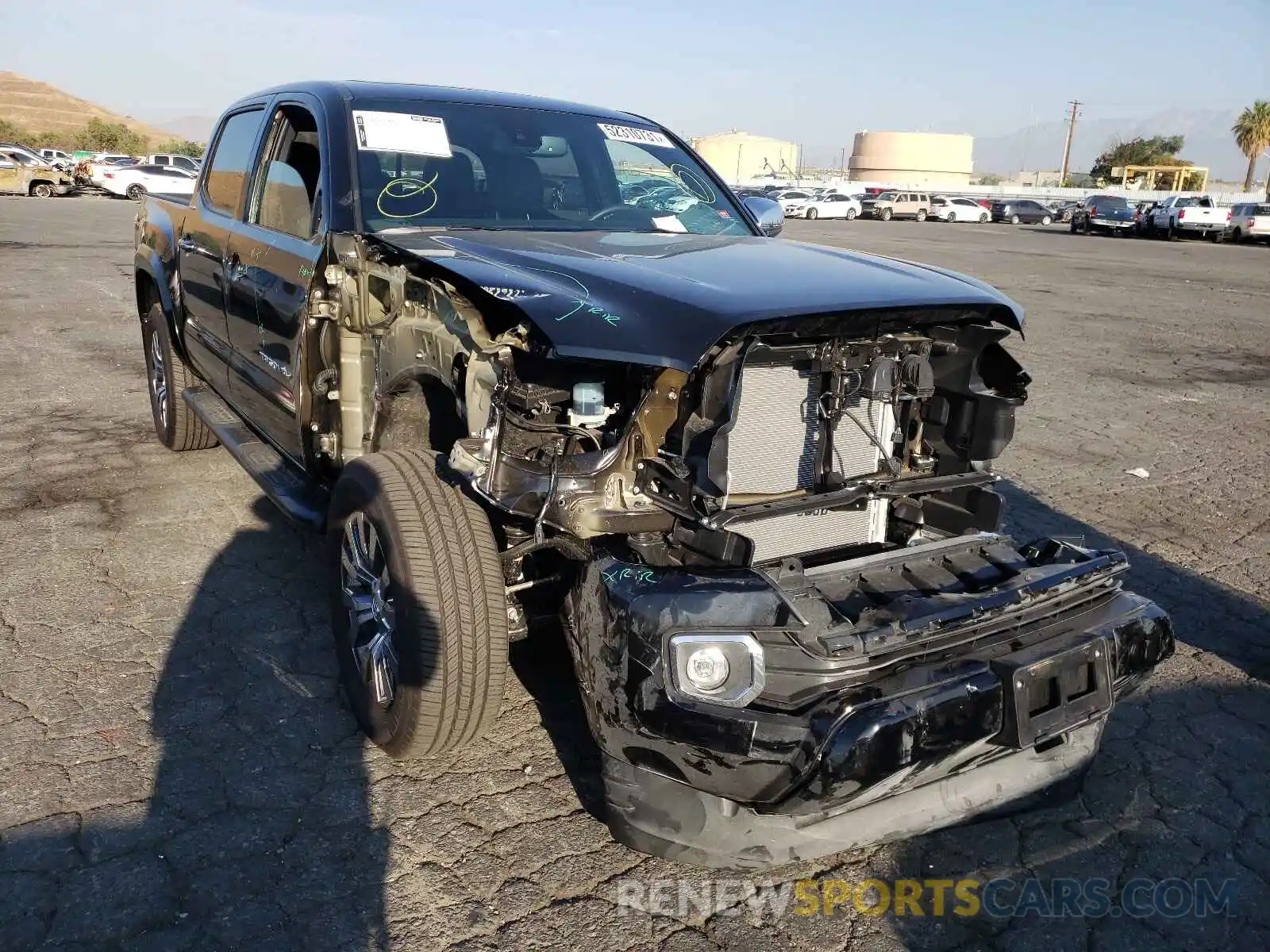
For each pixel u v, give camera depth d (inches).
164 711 135.5
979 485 124.9
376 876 106.4
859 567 109.7
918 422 128.9
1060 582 105.5
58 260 679.7
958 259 940.0
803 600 98.0
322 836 112.2
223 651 152.0
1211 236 1423.5
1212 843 117.6
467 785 122.6
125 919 98.8
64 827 111.7
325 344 147.8
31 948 94.9
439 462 120.8
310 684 143.9
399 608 112.3
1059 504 236.7
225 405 212.8
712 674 92.3
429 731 113.7
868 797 94.1
